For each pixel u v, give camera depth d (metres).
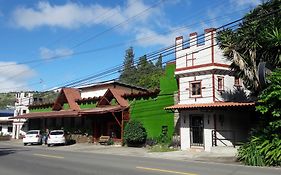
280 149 16.86
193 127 26.48
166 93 30.11
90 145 34.81
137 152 25.81
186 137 26.62
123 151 26.92
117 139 33.84
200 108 24.98
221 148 23.12
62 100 44.56
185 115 26.98
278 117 18.02
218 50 26.23
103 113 33.81
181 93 27.67
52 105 47.47
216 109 24.94
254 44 20.92
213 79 25.88
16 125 58.62
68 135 40.06
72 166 15.50
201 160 19.50
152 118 30.94
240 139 26.36
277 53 20.28
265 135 18.36
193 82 26.98
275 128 17.86
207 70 25.95
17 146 35.25
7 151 25.84
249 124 27.00
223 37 22.36
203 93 26.25
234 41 22.00
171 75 30.00
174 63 29.88
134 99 33.09
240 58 21.67
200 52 26.59
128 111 33.38
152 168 14.55
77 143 38.59
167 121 29.58
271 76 17.78
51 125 46.69
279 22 20.38
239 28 21.47
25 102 59.69
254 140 18.55
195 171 13.63
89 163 16.75
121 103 33.69
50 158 19.67
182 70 27.52
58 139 35.81
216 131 25.17
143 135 30.64
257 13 21.06
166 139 29.23
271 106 17.73
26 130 54.44
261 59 21.12
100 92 41.56
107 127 36.50
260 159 16.94
